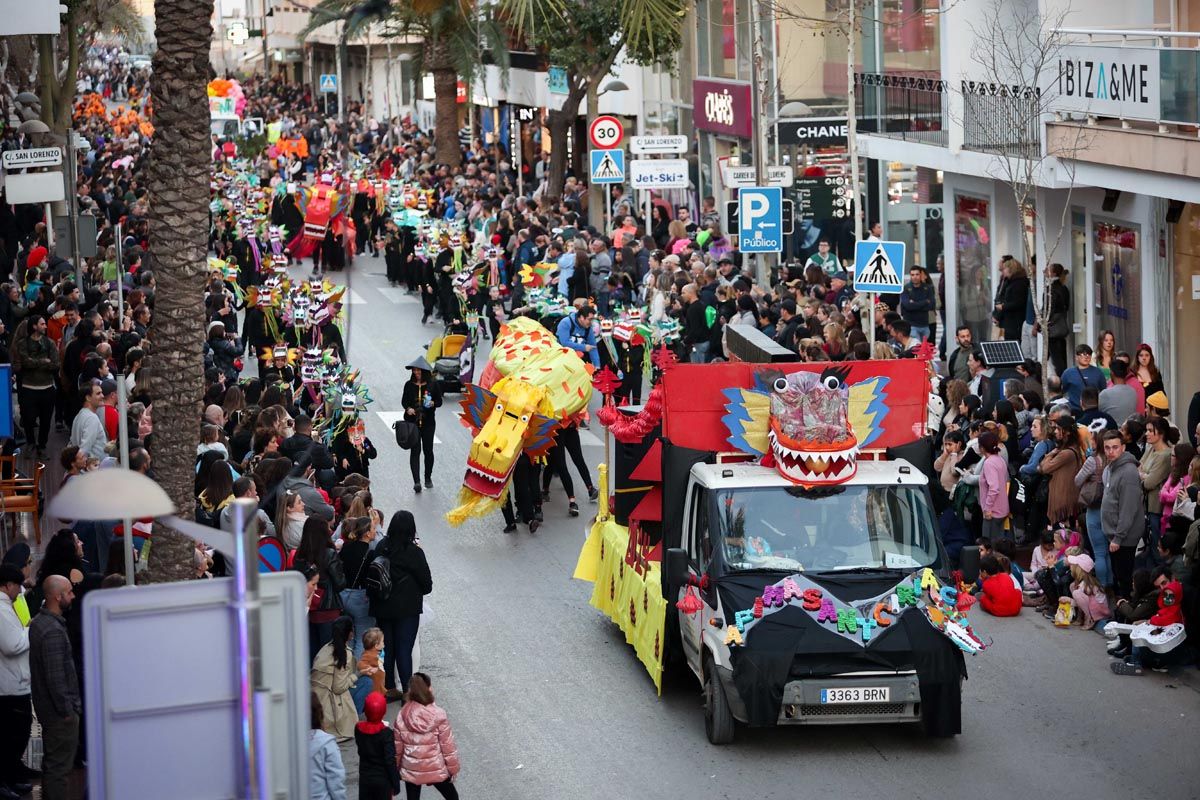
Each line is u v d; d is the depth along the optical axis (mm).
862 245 26547
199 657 6969
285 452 21703
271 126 79500
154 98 16812
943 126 35000
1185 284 28109
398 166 74000
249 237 44375
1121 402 23719
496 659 19719
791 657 15641
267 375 28250
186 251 16906
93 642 6867
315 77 120688
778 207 33125
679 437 17438
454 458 30766
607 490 21094
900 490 16812
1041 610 20938
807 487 16734
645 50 49000
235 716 6992
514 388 24641
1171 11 30172
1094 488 20203
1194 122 24859
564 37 50188
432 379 28219
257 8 137250
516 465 25484
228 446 23688
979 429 22453
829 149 46688
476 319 41469
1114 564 19844
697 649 17031
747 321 31156
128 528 14859
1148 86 26000
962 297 37531
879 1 42750
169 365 16953
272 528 18922
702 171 56344
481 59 61281
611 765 16141
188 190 16875
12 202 32844
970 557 16328
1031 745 16328
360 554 17969
